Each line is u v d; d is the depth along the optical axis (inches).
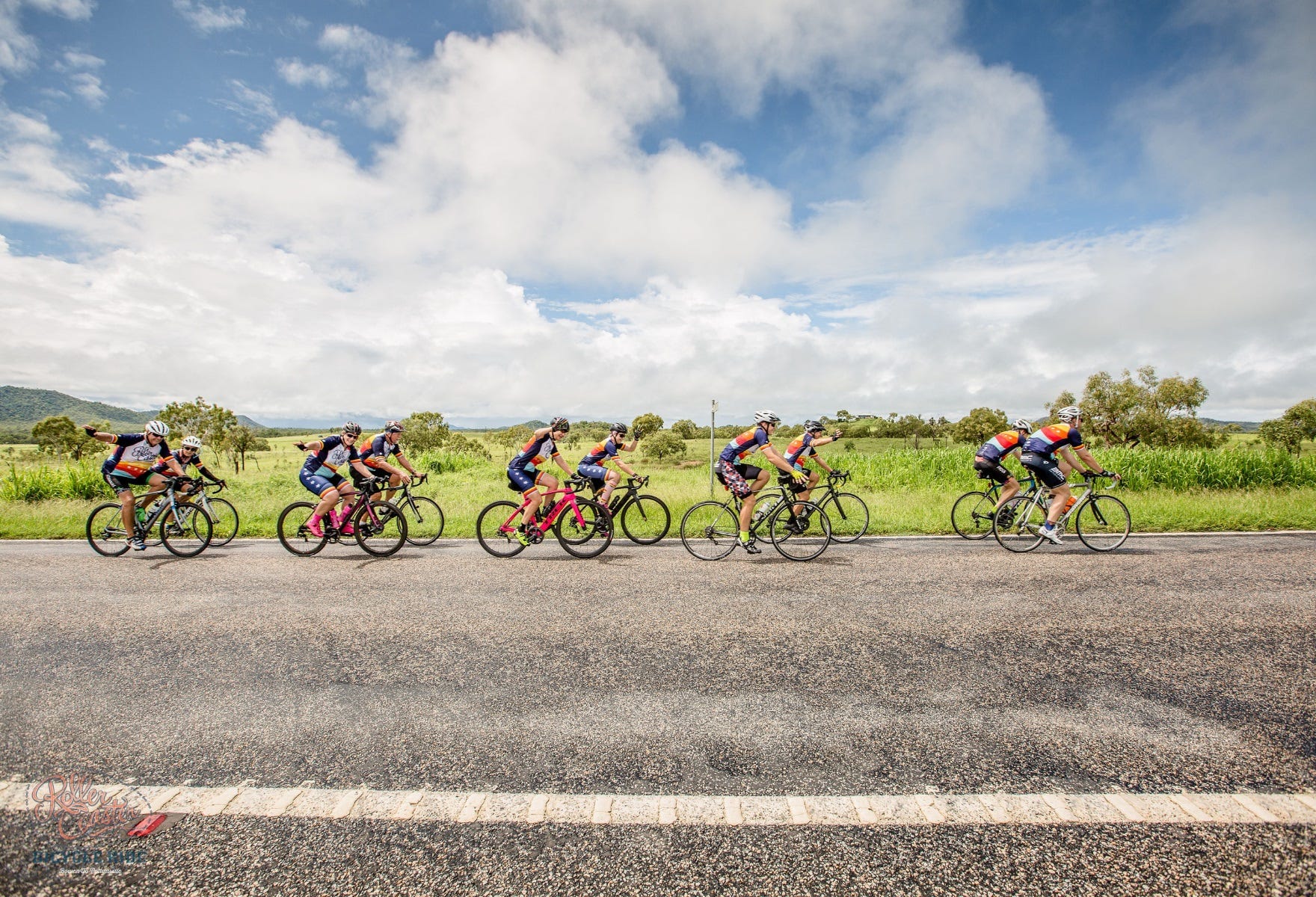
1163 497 480.4
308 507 308.0
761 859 86.8
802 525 292.2
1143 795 101.0
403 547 324.5
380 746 118.1
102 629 185.8
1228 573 248.2
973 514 332.5
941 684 144.0
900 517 381.7
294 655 164.2
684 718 128.4
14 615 199.8
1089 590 224.4
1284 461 566.3
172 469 299.0
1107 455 597.0
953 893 79.9
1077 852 87.5
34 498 522.9
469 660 160.4
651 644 171.8
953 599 214.4
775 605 208.1
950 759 112.1
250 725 126.4
